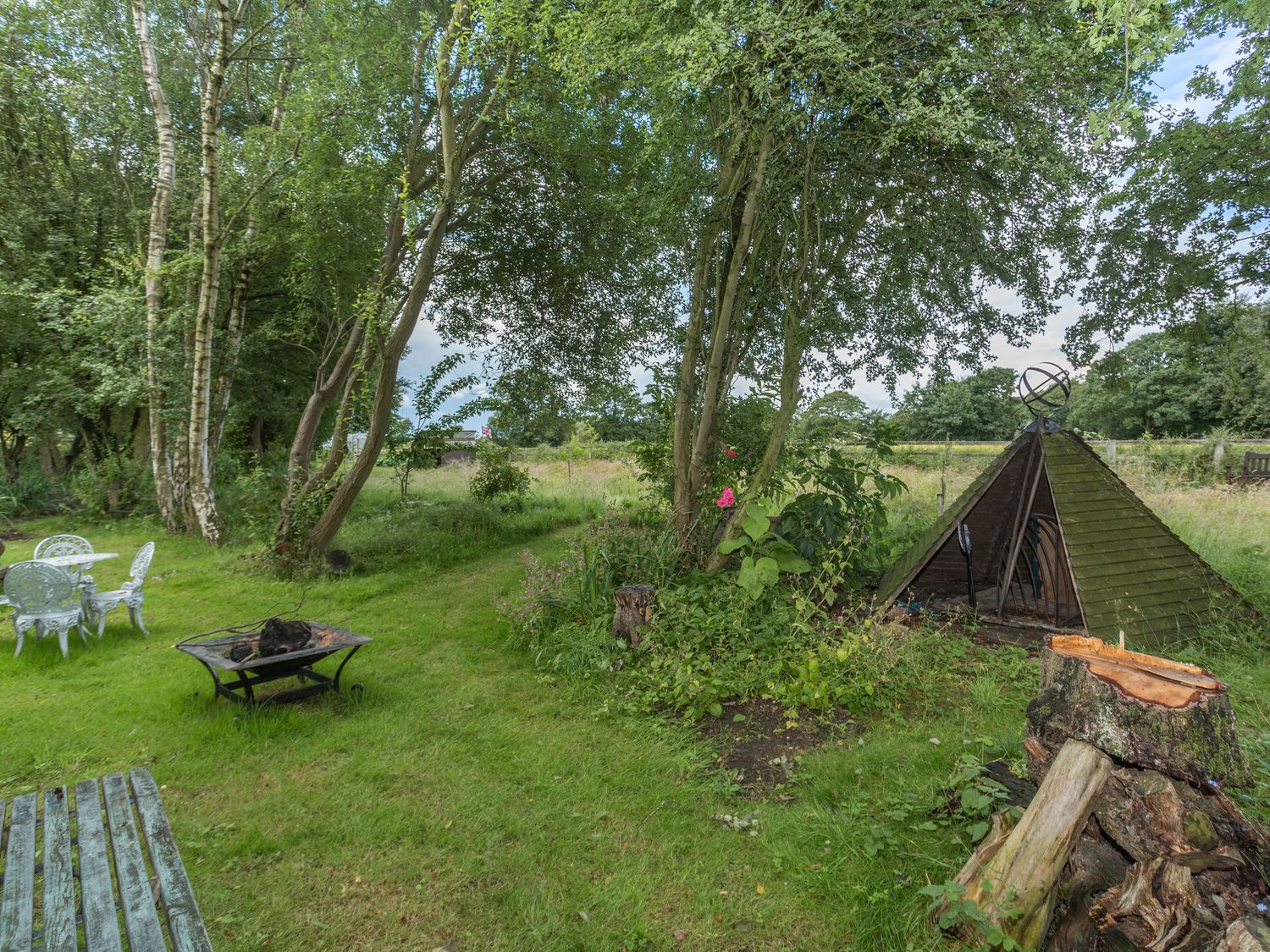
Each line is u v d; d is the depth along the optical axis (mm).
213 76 10922
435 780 3896
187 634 6793
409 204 8688
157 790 2789
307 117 9406
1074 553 5625
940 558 7258
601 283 12430
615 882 2973
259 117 13891
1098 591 5492
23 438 17031
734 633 5648
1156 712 2471
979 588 7348
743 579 5934
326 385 11227
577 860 3148
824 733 4340
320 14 10453
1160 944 2104
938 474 14617
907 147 6363
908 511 10422
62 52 13016
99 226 15609
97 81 13250
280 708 4809
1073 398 31969
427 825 3420
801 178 6734
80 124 14211
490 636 6793
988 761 3654
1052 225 7344
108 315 12547
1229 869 2234
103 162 15148
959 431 39156
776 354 8453
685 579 7184
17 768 3955
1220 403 29047
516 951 2574
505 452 15695
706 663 5238
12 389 15383
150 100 13227
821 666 4988
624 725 4617
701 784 3787
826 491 7547
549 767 4039
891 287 8016
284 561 9539
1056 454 6266
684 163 7125
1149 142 7898
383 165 9852
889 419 7840
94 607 6547
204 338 11648
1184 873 2188
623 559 7371
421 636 6832
